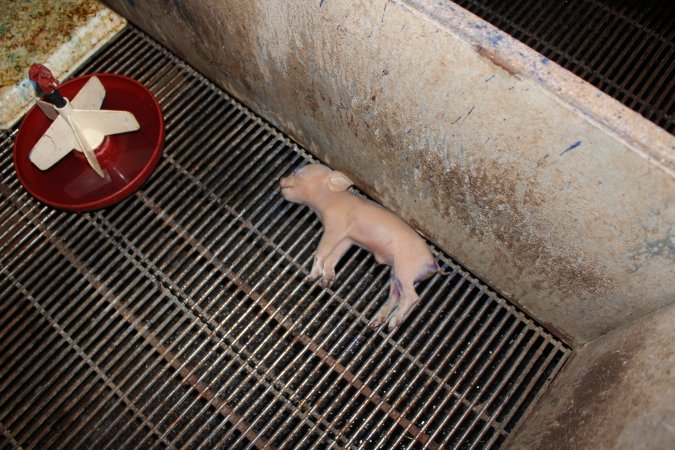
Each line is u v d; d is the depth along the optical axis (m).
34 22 1.36
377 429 1.12
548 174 0.88
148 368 1.16
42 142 1.14
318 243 1.23
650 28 1.36
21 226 1.25
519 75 0.83
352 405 1.15
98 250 1.23
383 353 1.17
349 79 1.00
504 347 1.17
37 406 1.15
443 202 1.06
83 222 1.25
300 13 0.96
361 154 1.13
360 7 0.89
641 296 0.94
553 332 1.13
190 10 1.15
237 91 1.29
